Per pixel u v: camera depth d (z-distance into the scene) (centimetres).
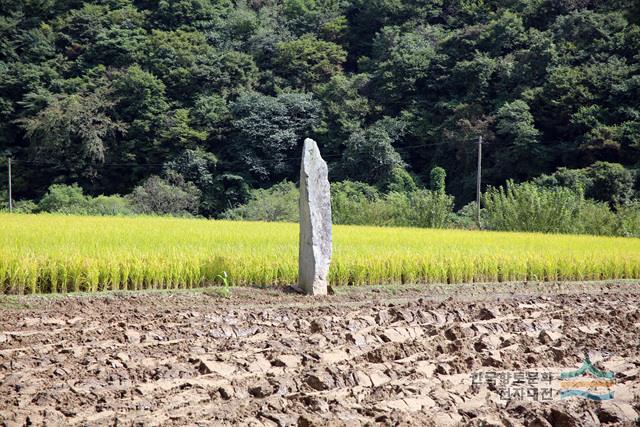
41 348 884
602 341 984
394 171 5428
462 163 5553
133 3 7156
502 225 3553
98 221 2823
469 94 5781
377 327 1046
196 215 5288
